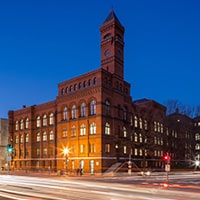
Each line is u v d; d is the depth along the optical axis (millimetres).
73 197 19844
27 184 31938
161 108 88062
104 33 70938
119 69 69125
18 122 85938
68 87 69562
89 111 63531
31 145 79438
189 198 19391
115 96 65688
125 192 23078
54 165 72250
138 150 73188
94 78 63844
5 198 19531
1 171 80125
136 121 77062
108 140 61625
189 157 94062
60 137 69125
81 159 62781
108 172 59031
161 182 37031
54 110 75125
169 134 86438
